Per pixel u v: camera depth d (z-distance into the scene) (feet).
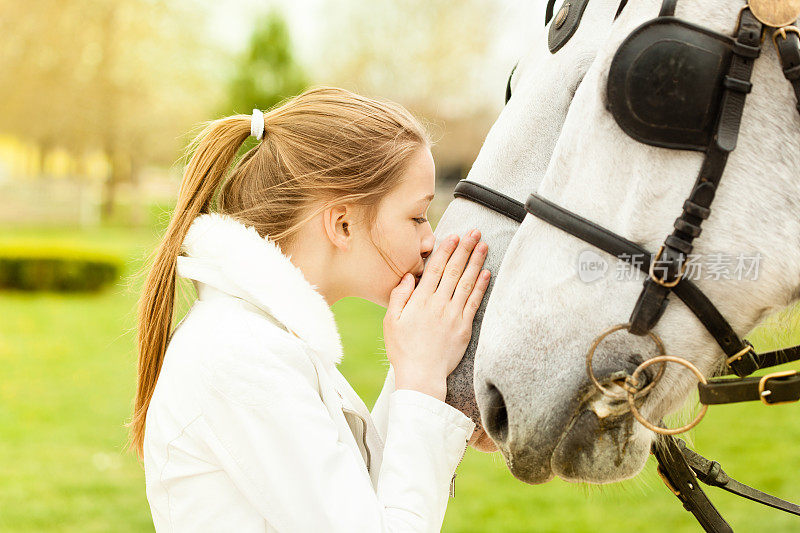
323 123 4.11
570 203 3.56
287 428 3.45
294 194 4.04
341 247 4.08
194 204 4.18
